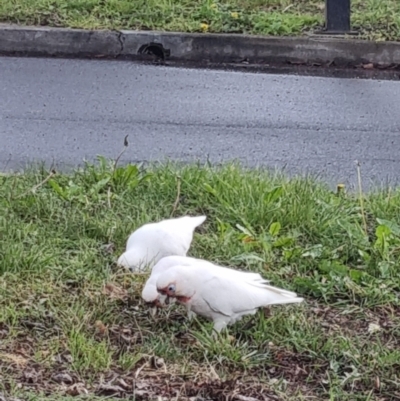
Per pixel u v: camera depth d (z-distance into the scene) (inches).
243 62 316.8
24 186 225.8
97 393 180.2
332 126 275.7
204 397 181.3
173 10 328.5
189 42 315.6
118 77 299.1
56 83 291.9
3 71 297.9
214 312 190.1
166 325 193.6
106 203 222.5
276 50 317.1
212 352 188.4
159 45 315.3
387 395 184.7
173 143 260.5
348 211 225.5
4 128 263.0
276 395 182.4
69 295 198.7
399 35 324.5
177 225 205.5
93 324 193.2
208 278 189.6
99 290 199.9
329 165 255.3
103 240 213.6
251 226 219.0
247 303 189.8
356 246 214.2
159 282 188.9
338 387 184.7
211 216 222.4
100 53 314.0
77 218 216.4
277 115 280.2
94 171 230.8
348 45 318.0
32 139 258.4
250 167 248.7
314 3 344.5
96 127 266.4
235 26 323.9
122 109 277.9
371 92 299.6
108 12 323.6
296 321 195.5
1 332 190.1
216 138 264.7
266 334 192.5
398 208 227.5
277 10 338.6
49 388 180.4
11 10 319.6
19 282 199.9
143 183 229.0
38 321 192.7
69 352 186.9
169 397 180.2
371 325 197.5
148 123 270.7
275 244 213.0
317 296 203.3
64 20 319.0
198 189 227.5
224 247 211.9
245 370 186.7
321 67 317.1
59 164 245.1
